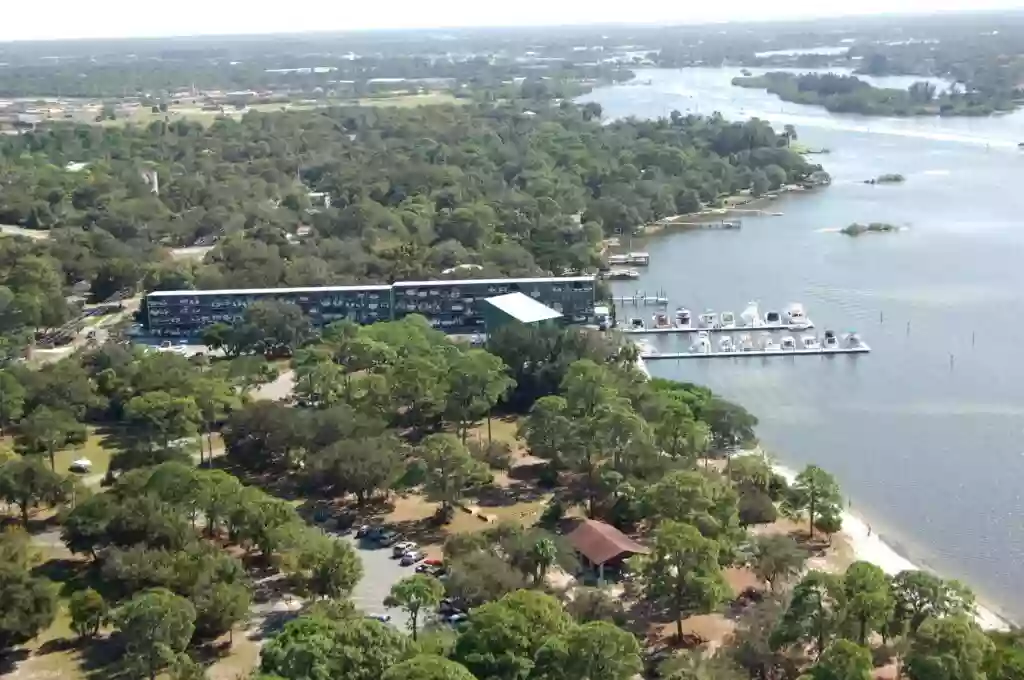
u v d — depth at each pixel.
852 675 131.12
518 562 170.88
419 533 193.50
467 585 161.12
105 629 163.50
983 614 167.75
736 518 185.88
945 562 184.75
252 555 185.38
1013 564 184.12
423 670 125.12
